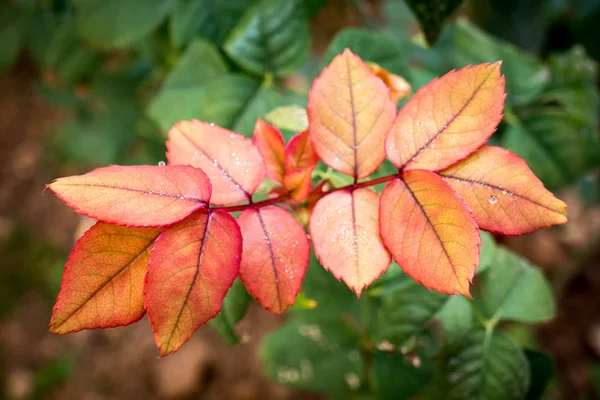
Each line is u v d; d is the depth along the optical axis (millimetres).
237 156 213
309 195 235
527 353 312
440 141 205
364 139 212
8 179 924
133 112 589
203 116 296
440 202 197
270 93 301
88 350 799
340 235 204
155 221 190
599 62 631
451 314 286
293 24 304
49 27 584
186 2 362
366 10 484
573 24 627
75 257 191
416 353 287
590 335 746
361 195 208
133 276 194
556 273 762
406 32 522
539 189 197
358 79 210
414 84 322
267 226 206
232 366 752
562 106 354
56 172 913
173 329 187
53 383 776
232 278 193
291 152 227
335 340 402
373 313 364
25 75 995
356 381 400
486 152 204
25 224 889
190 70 323
